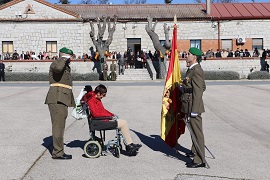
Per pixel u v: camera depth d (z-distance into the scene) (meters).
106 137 10.82
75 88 27.58
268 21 46.28
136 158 8.66
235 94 22.66
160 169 7.82
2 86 30.34
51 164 8.16
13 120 13.77
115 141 8.87
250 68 42.03
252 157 8.73
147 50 45.81
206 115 15.09
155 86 29.52
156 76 40.84
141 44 45.69
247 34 46.38
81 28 44.94
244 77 42.00
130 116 14.79
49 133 11.47
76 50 45.03
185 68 40.12
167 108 8.80
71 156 8.62
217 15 46.62
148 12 47.41
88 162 8.32
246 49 43.72
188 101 7.99
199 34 46.09
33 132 11.61
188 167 7.93
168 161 8.43
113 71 38.66
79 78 38.66
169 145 8.90
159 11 47.84
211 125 12.96
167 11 47.88
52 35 44.72
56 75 8.41
